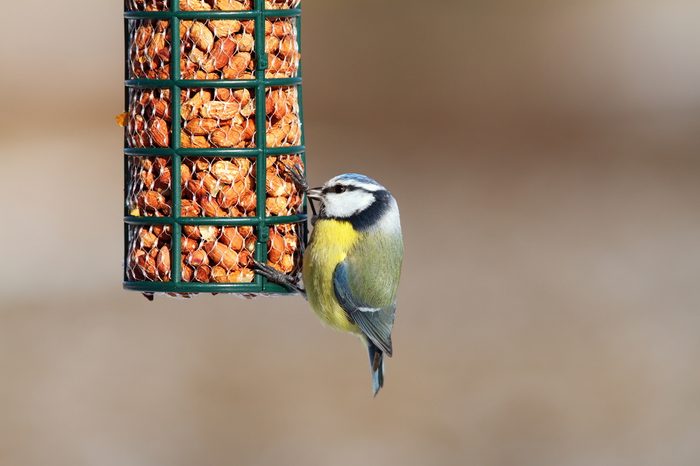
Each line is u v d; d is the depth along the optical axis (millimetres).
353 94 27953
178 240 9047
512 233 21516
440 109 27875
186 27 8984
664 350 16719
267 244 9219
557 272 19547
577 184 24453
